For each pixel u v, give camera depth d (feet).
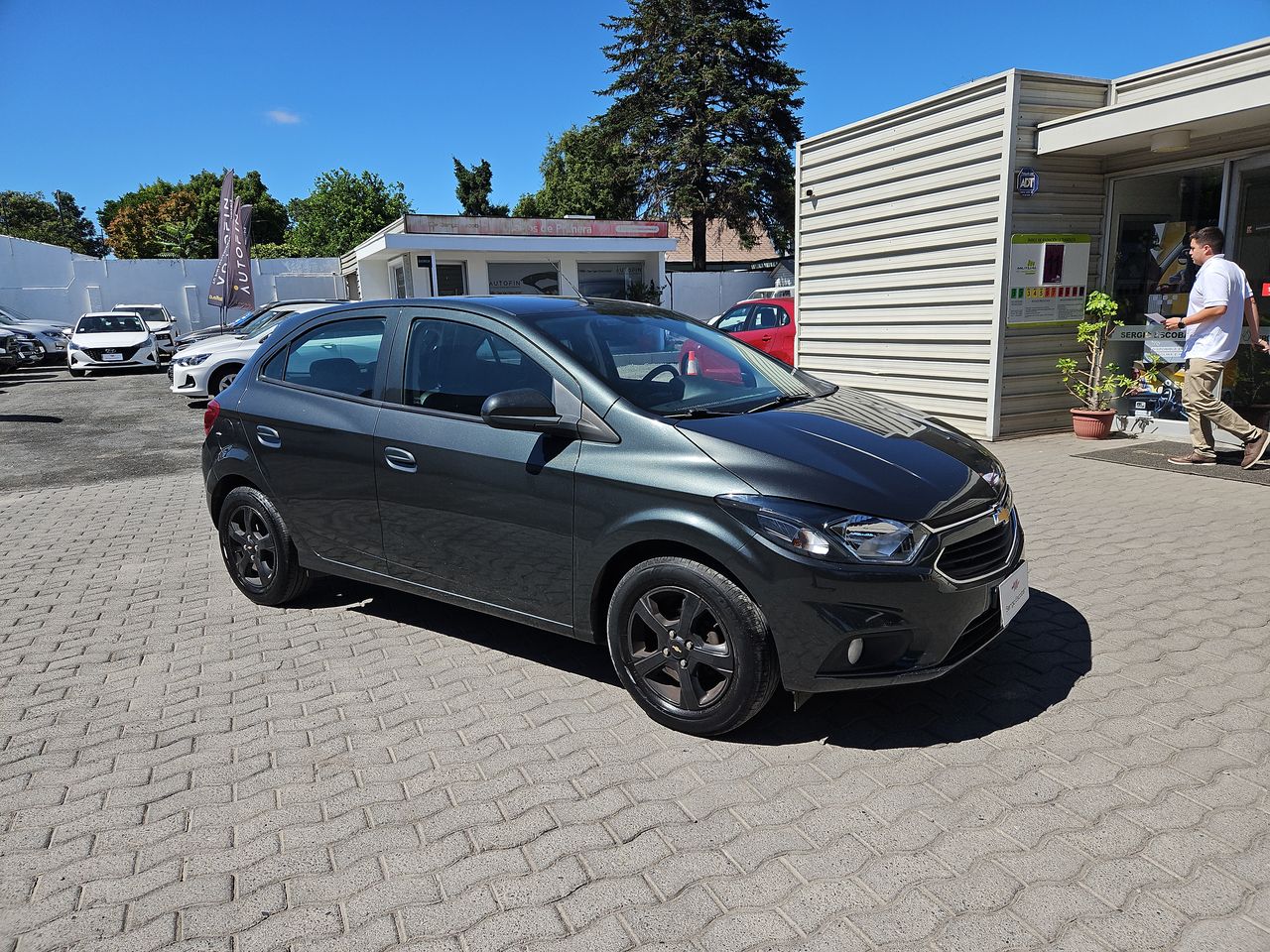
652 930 7.25
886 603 9.21
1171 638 12.42
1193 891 7.43
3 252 91.66
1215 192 24.63
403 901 7.72
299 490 13.97
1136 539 16.83
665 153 138.41
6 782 9.91
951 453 11.07
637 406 10.77
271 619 14.89
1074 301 27.68
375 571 13.32
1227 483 20.52
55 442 35.50
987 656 12.13
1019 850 8.07
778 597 9.31
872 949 6.94
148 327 72.79
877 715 10.71
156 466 30.19
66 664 13.20
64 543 20.22
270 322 52.39
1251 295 20.95
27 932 7.43
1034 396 27.84
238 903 7.75
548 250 85.92
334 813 9.12
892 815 8.70
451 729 10.85
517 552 11.39
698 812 8.90
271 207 196.85
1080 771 9.30
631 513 10.18
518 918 7.46
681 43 138.31
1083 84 26.25
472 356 12.18
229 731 10.98
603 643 11.28
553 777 9.66
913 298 30.14
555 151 175.11
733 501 9.48
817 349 35.65
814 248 34.91
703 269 147.23
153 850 8.57
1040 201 26.53
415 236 80.38
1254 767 9.21
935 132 28.30
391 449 12.48
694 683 10.22
